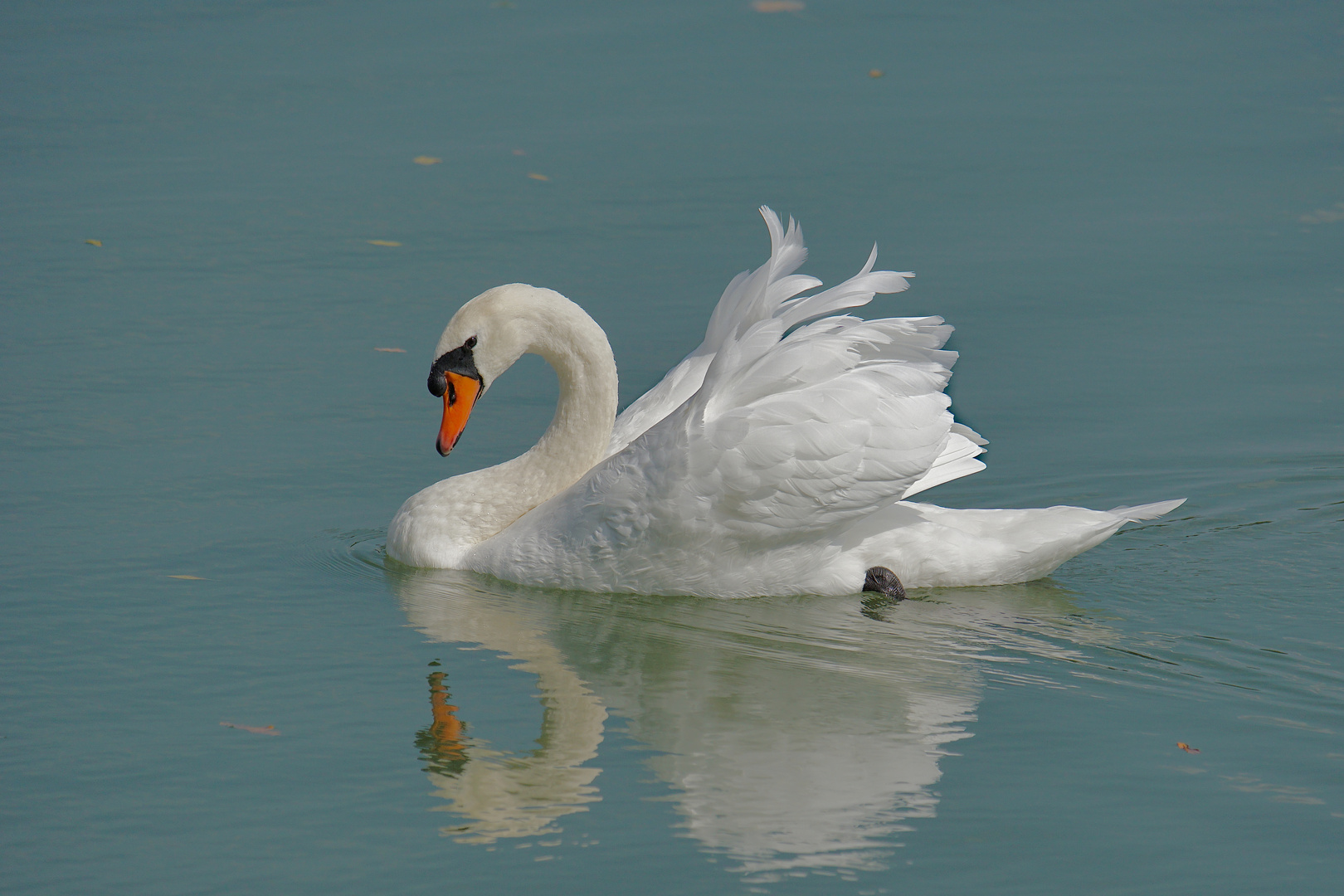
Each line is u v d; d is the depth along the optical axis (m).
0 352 18.25
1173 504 13.07
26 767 10.12
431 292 19.92
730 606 12.96
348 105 26.36
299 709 11.01
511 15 30.95
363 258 20.98
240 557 13.80
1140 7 31.48
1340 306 19.33
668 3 31.72
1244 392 17.14
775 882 8.78
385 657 11.89
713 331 14.16
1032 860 8.98
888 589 13.02
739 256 20.84
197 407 17.08
